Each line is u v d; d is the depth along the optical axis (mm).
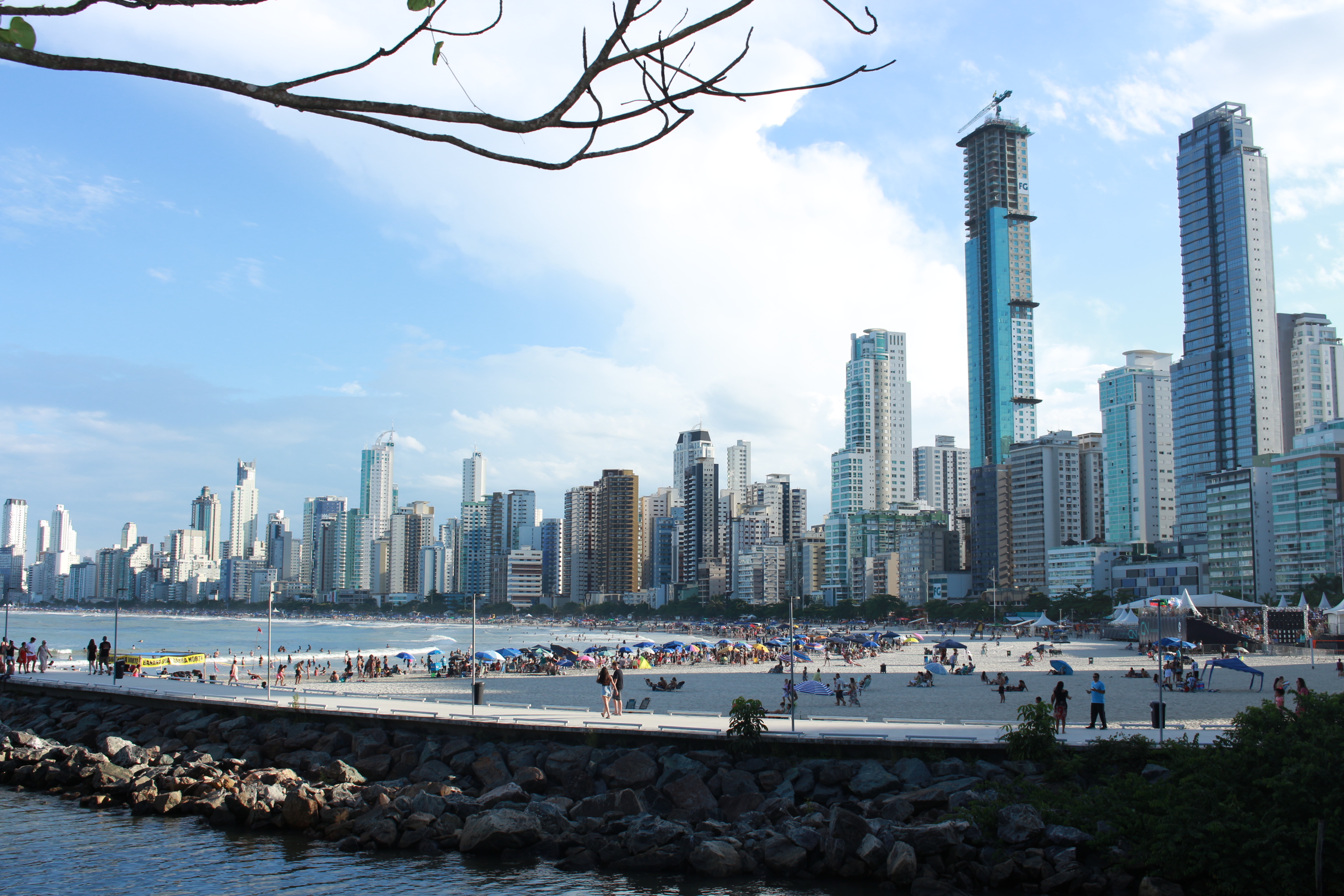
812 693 52375
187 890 28016
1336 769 26984
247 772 41719
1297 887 25328
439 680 86062
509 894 27812
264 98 4680
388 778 41938
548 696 68375
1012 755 35062
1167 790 29391
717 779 36594
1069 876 27422
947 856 29172
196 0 4707
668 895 27719
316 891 27984
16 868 29922
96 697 58625
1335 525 190750
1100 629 177250
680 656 119688
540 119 4969
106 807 38156
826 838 30219
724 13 4828
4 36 4211
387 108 4758
